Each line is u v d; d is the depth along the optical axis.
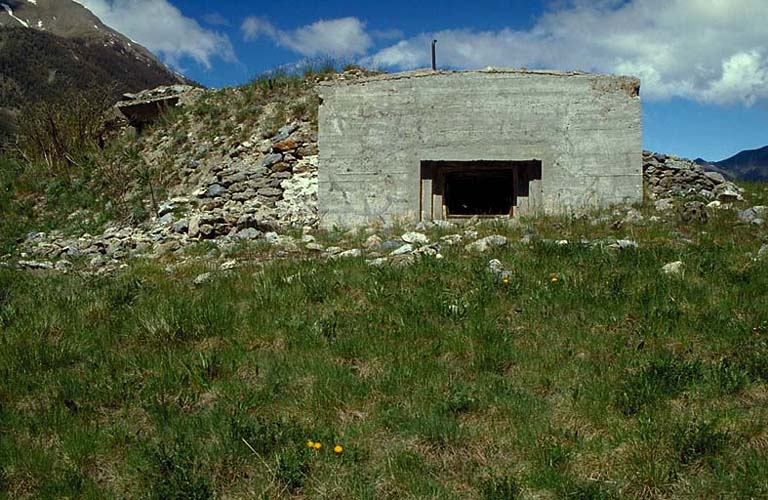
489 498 3.97
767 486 3.92
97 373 5.73
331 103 11.86
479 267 7.67
